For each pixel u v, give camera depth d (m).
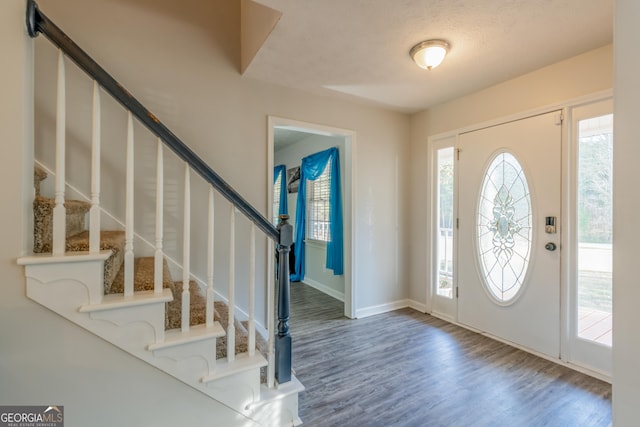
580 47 2.10
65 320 1.20
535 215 2.46
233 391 1.51
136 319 1.30
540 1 1.64
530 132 2.49
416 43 2.06
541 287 2.42
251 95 2.60
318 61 2.31
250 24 2.30
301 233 5.08
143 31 2.17
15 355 1.14
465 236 3.03
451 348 2.56
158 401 1.36
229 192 1.52
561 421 1.67
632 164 0.62
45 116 1.88
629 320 0.62
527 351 2.49
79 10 1.98
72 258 1.18
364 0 1.63
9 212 1.12
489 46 2.09
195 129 2.35
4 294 1.12
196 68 2.36
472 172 2.96
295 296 4.29
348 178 3.32
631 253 0.62
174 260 2.28
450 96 3.03
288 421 1.63
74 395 1.22
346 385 2.02
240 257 2.52
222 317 2.05
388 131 3.51
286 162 5.72
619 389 0.64
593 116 2.14
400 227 3.63
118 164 2.08
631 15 0.62
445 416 1.71
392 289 3.58
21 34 1.12
